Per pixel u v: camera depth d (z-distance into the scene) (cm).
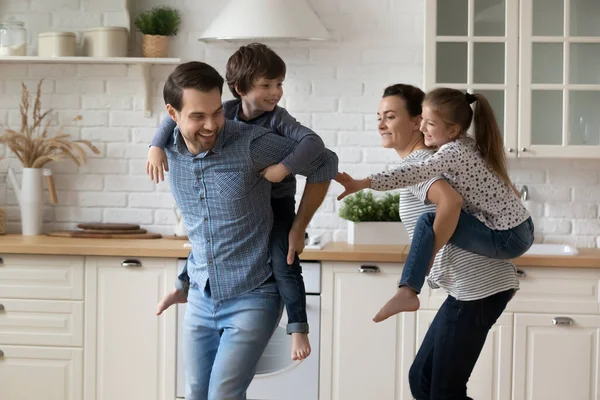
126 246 443
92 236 482
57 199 503
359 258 430
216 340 298
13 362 453
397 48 495
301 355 282
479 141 338
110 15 499
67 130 510
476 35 457
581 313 432
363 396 438
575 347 433
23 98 498
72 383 451
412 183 312
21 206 498
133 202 510
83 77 507
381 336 436
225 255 284
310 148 278
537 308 433
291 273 287
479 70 457
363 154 497
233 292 286
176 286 319
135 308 445
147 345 446
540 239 496
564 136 456
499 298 335
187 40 502
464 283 331
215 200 279
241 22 452
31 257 448
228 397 283
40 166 499
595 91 457
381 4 494
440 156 320
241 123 279
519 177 495
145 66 495
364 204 470
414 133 368
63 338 450
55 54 483
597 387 434
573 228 495
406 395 437
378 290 434
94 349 448
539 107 458
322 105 497
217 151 275
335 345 437
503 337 435
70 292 448
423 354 352
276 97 292
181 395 445
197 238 289
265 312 285
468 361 337
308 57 496
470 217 328
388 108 366
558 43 457
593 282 431
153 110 506
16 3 504
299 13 456
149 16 486
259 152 276
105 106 507
